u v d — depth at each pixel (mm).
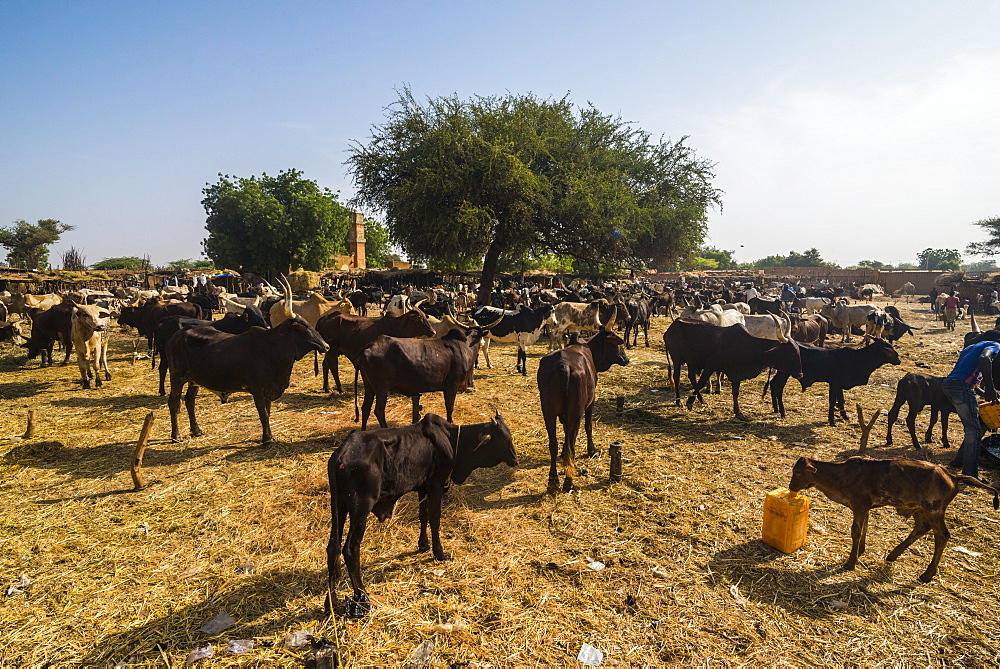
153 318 12852
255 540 4969
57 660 3494
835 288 39531
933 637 3754
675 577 4441
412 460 4344
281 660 3492
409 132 25750
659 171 29984
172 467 6637
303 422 8492
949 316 21453
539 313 12352
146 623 3838
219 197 46781
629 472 6633
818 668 3469
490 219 24094
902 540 5012
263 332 7195
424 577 4398
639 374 12492
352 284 41875
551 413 6078
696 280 50375
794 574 4488
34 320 12383
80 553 4730
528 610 4016
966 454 6281
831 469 4645
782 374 8961
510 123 25688
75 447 7285
